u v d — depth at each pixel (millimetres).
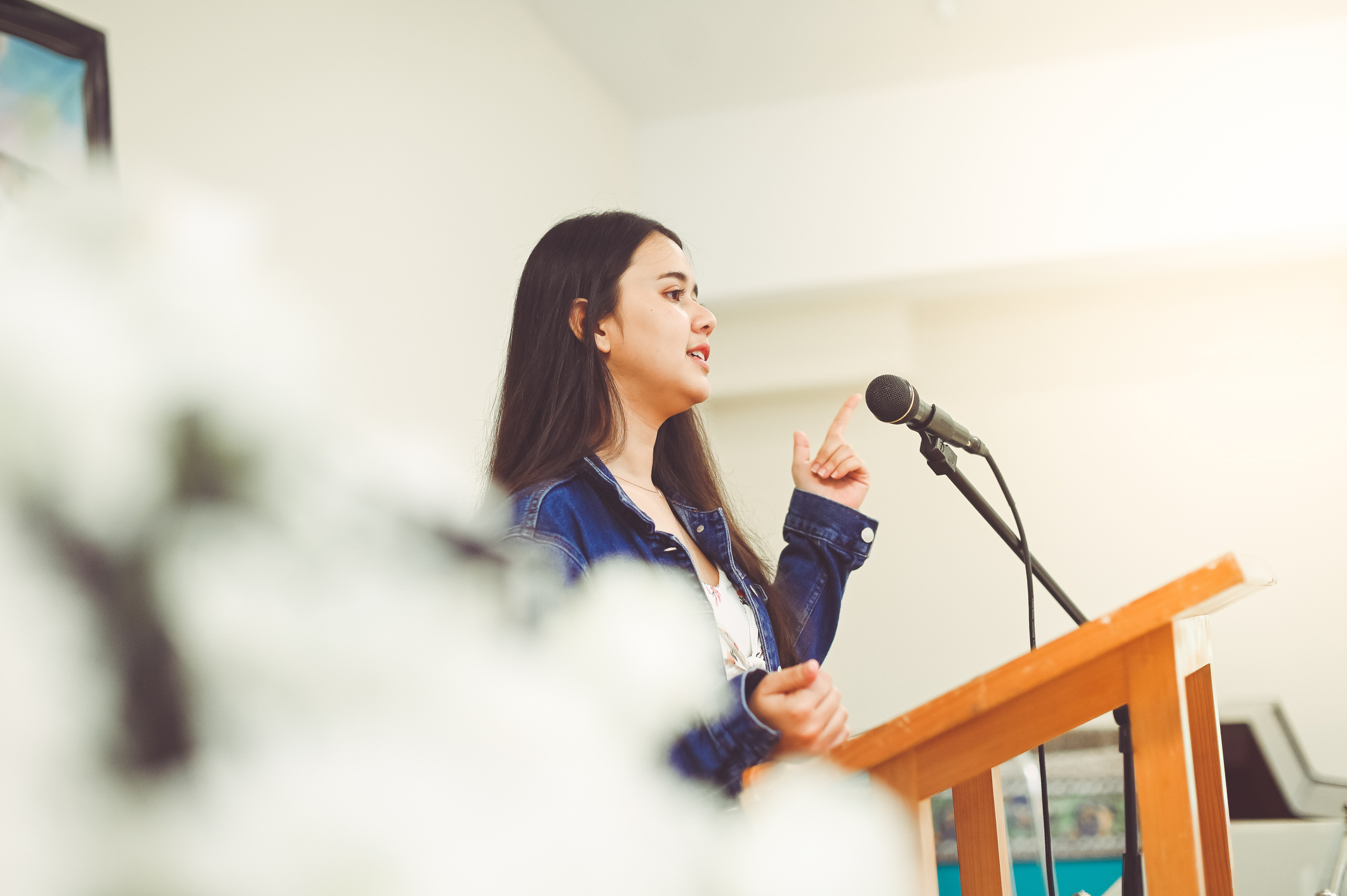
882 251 4938
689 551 1404
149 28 2137
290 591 185
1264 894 2031
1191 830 757
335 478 195
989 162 4875
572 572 1138
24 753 160
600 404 1366
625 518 1278
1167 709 776
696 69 4809
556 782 223
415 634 201
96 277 176
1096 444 5410
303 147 2641
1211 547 5227
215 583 176
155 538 172
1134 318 5441
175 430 175
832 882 375
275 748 178
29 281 171
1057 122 4824
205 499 177
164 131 2154
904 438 5539
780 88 4992
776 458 5680
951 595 5414
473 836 199
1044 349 5516
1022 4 4395
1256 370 5289
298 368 189
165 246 183
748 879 337
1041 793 1294
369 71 2982
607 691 259
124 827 164
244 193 2389
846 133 5035
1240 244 4734
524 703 219
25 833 158
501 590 229
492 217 3699
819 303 5379
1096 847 3943
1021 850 3885
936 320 5613
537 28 4258
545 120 4246
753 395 5652
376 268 2930
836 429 1641
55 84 1808
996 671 793
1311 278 5270
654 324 1396
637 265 1422
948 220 4891
